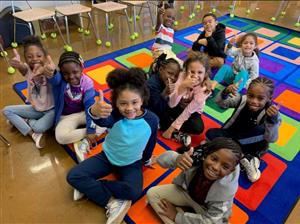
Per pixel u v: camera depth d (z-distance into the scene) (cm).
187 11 380
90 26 318
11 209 114
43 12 240
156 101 149
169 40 221
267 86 122
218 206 96
